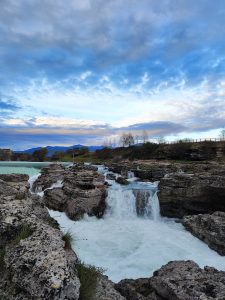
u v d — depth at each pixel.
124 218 25.11
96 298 6.95
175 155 84.38
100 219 23.97
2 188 12.09
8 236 7.23
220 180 23.59
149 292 9.83
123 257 14.95
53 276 5.69
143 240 17.92
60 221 21.92
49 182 31.34
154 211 26.08
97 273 8.39
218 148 74.69
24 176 25.36
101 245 16.70
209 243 16.97
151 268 13.68
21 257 6.27
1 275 6.18
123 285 10.20
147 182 38.06
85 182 26.34
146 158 95.19
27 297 5.57
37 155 158.25
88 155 144.62
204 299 8.34
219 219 18.38
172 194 25.28
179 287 9.13
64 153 157.75
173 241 17.86
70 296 5.63
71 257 7.25
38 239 6.93
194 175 26.25
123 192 26.92
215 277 9.81
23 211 8.12
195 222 19.92
